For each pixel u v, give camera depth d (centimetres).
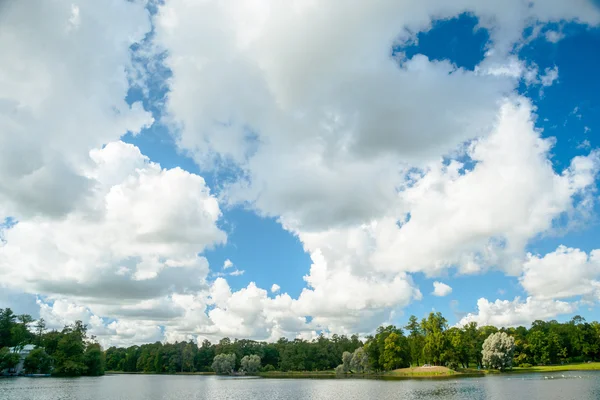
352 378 14012
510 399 5784
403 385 9444
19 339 15138
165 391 9288
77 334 16912
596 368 13150
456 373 13175
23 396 7438
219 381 14500
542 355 15825
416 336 15925
